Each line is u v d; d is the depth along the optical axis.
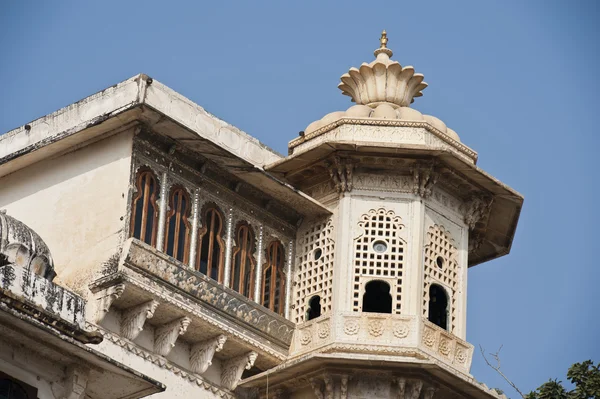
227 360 47.84
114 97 46.47
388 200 49.31
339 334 47.56
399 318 47.72
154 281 45.31
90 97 47.19
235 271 48.28
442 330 48.25
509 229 52.56
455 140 50.31
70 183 47.09
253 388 48.19
